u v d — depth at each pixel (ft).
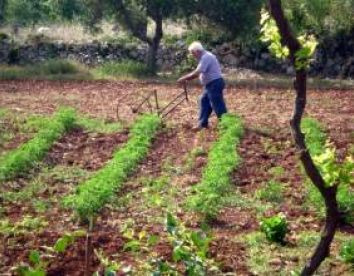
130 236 21.71
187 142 51.55
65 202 36.06
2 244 31.01
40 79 83.82
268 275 28.68
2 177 40.98
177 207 36.83
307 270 21.63
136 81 83.25
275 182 41.34
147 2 87.81
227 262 29.53
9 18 104.53
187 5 87.15
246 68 95.55
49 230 33.22
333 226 21.22
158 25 89.76
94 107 66.08
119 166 41.88
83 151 49.39
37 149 45.70
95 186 36.68
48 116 60.34
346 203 34.58
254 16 88.94
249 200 38.37
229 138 48.29
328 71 93.76
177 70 92.32
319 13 92.99
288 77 92.22
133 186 40.78
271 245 31.78
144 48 97.35
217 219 35.29
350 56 92.89
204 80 53.31
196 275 19.16
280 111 65.51
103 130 55.16
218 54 96.43
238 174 43.50
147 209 36.65
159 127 54.70
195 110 64.64
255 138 52.70
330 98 74.84
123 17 89.97
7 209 36.52
